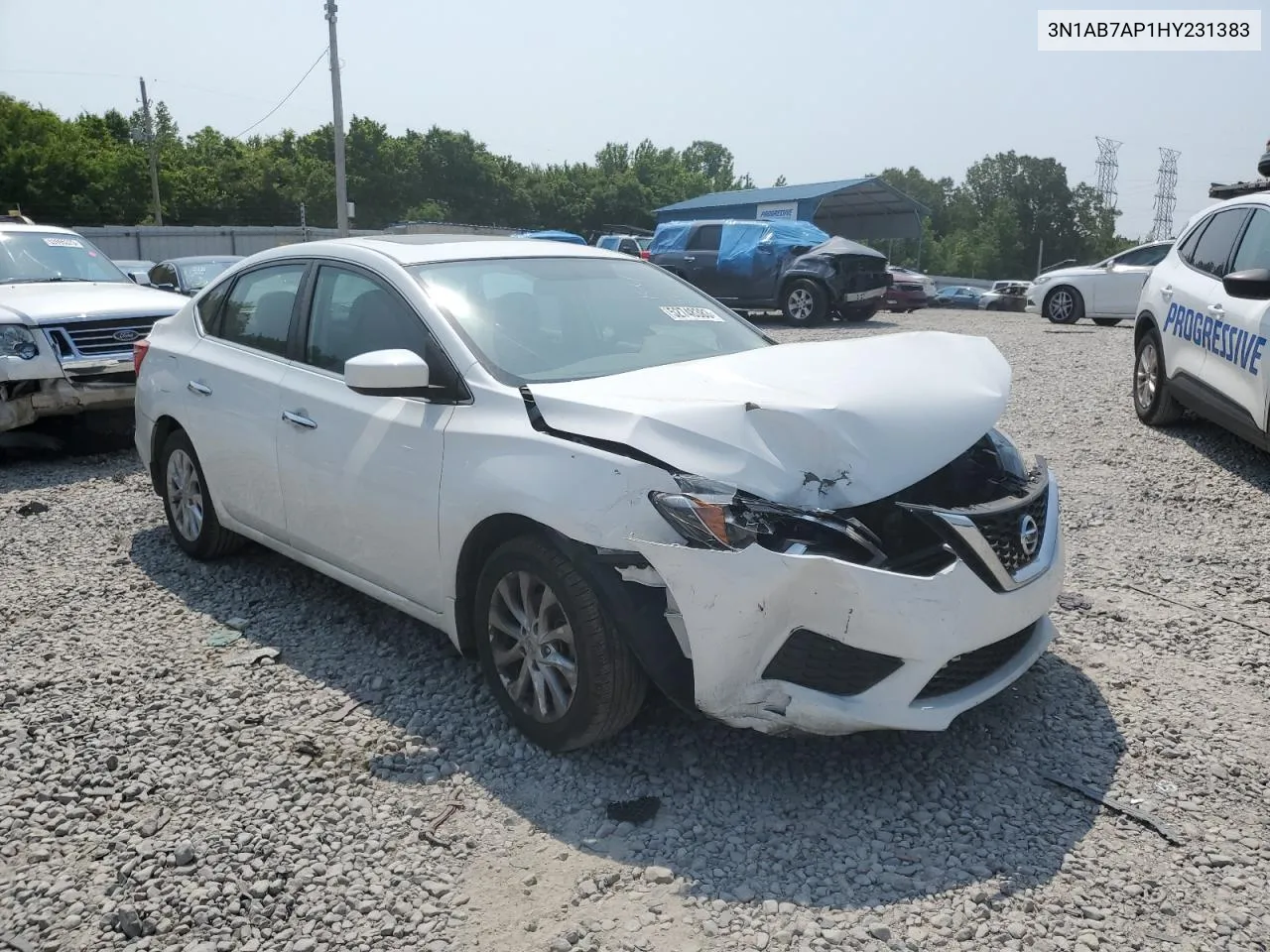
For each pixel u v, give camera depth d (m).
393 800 3.21
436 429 3.64
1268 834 3.00
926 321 20.12
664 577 2.96
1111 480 6.76
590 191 98.56
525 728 3.48
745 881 2.80
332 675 4.08
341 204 33.06
